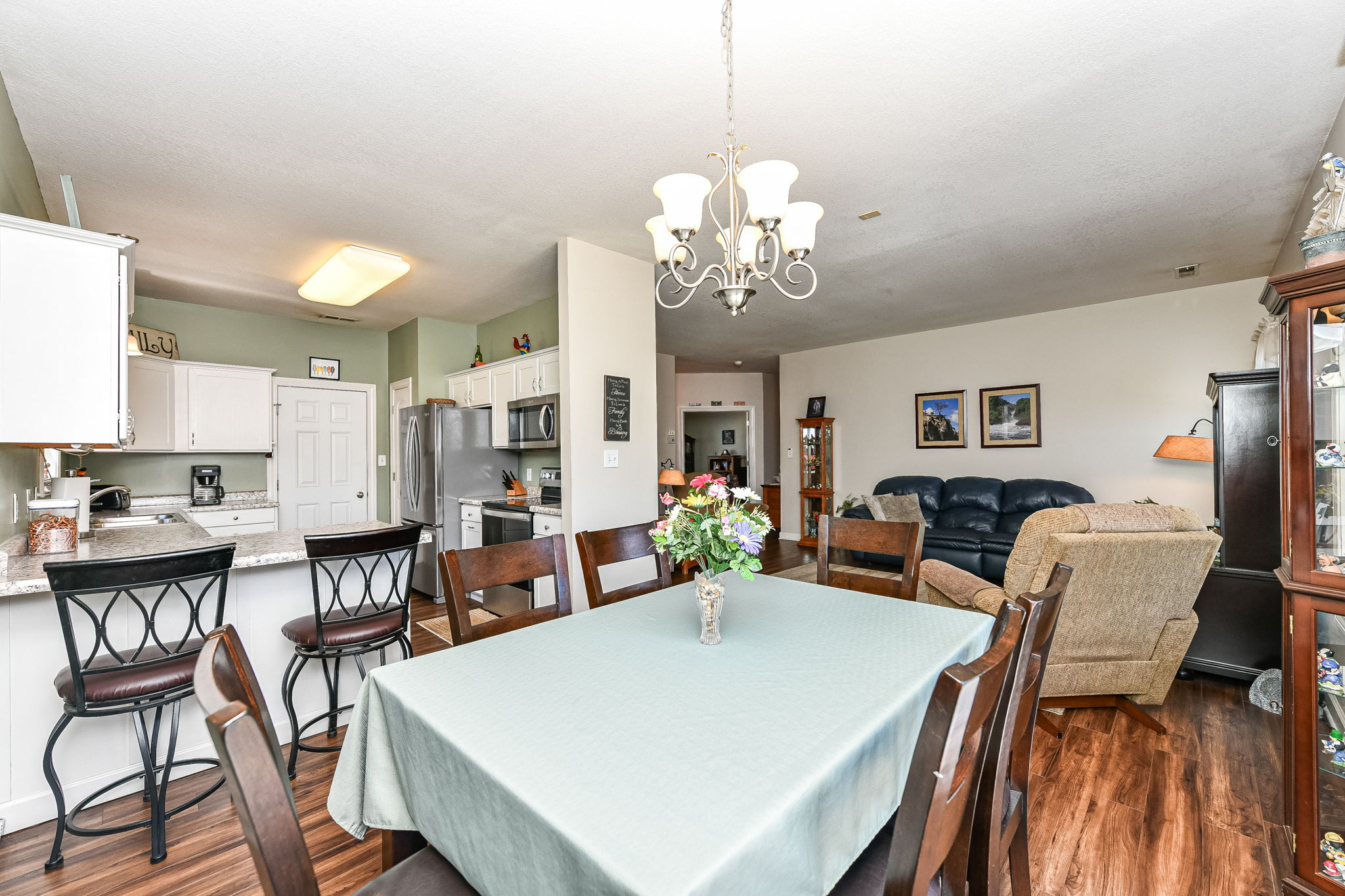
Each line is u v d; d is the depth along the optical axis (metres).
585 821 0.73
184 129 2.24
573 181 2.69
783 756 0.88
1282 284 1.55
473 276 4.08
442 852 0.97
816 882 0.82
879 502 5.62
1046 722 2.44
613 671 1.22
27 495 2.65
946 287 4.54
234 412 4.80
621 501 3.61
